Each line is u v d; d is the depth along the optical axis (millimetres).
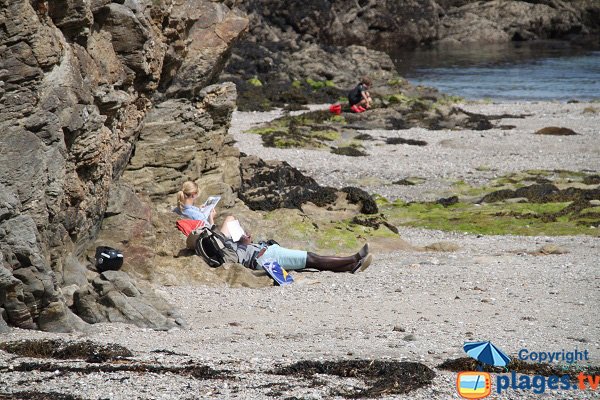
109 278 36438
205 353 30625
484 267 49656
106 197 44406
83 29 39094
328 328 35031
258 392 25984
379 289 43438
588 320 36688
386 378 27328
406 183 84312
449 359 29547
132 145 51906
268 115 127750
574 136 107625
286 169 72250
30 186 34469
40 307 33719
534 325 35625
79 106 37750
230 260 46438
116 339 32719
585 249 57156
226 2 60688
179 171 57188
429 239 62750
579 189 77438
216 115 60500
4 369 28203
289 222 54188
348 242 53750
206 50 57938
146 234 44781
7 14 33062
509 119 122562
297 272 47656
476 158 95812
